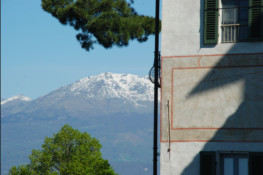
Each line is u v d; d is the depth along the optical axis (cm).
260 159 2611
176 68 2791
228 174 2683
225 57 2736
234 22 2769
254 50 2706
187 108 2750
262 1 2711
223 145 2683
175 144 2744
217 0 2755
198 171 2702
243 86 2697
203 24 2783
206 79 2745
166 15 2836
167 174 2734
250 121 2666
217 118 2708
